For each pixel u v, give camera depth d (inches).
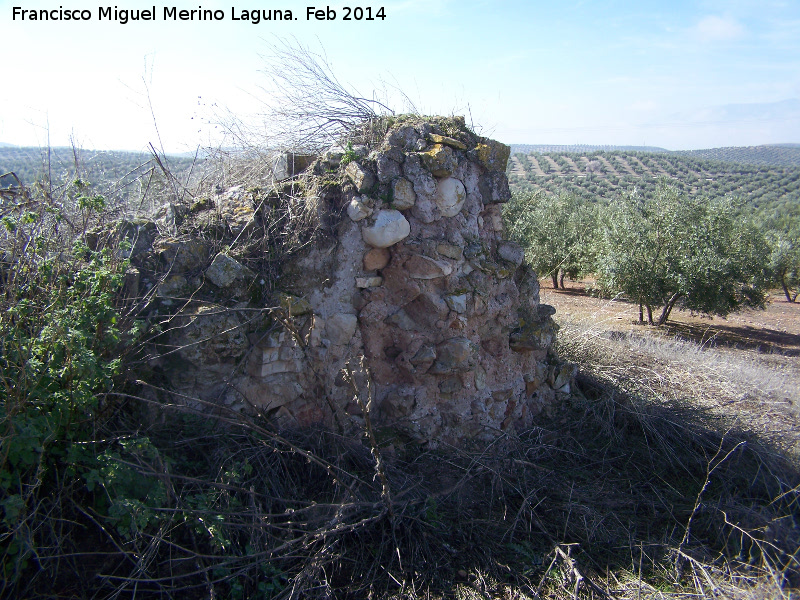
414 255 131.7
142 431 103.0
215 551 91.4
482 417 143.3
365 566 100.0
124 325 103.9
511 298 150.4
